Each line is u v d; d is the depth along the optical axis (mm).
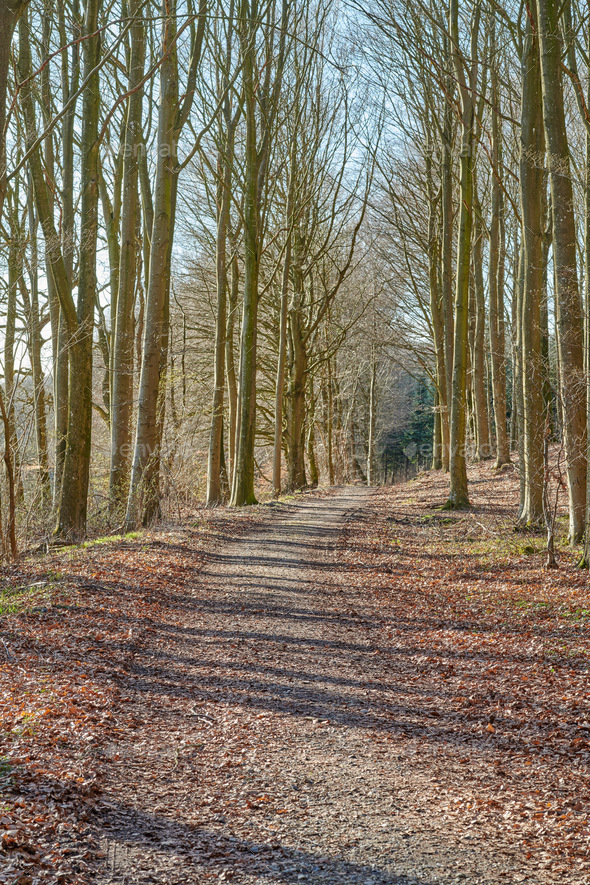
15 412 15242
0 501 14117
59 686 6855
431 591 12500
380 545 17641
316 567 14977
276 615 10789
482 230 26734
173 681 7574
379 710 6824
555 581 11703
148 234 20594
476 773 5336
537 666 7820
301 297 31984
